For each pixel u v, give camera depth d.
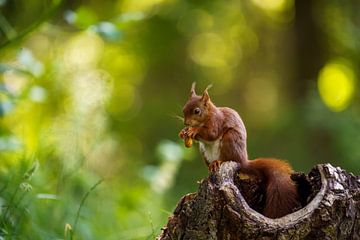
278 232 6.15
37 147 10.09
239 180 6.76
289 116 21.19
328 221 6.30
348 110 19.03
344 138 18.22
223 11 27.92
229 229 6.26
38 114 11.39
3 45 9.70
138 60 27.22
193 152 13.03
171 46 27.70
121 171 15.05
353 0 22.53
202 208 6.33
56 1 9.72
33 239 8.29
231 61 29.05
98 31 9.37
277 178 6.64
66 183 9.73
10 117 11.42
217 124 7.14
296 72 24.61
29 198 8.92
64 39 19.31
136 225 10.78
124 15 9.76
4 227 8.02
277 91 27.03
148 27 27.06
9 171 9.22
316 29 24.38
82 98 10.09
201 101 7.22
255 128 23.45
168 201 13.34
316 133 20.02
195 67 28.41
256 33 28.69
